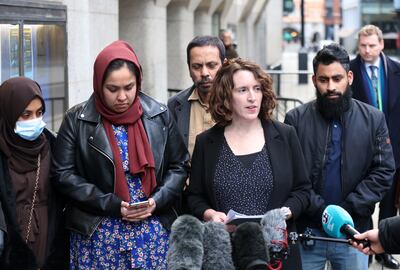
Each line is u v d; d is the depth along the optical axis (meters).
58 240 4.00
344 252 4.25
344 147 4.31
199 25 17.05
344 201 4.34
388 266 6.44
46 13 5.78
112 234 3.81
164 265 3.93
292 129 3.97
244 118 3.79
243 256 3.13
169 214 3.98
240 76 3.77
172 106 4.81
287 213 3.67
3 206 3.66
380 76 6.37
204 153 3.93
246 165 3.83
